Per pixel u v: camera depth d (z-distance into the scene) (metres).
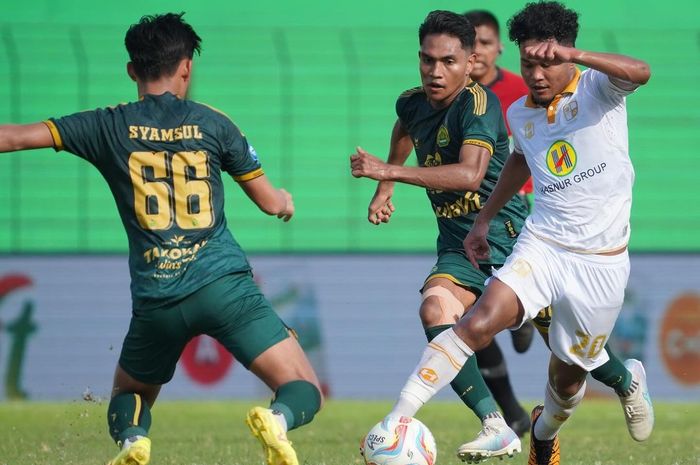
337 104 65.81
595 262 19.22
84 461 24.39
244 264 17.39
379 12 70.56
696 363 51.75
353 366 51.41
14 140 16.58
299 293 51.31
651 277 51.91
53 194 61.50
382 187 25.41
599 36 67.50
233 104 65.25
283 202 18.69
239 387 49.72
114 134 16.97
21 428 34.75
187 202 16.98
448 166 22.12
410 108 25.08
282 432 15.73
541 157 19.58
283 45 66.44
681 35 68.44
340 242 62.12
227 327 17.05
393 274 51.97
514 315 19.17
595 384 50.94
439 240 25.20
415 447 18.59
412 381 19.06
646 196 64.31
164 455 25.83
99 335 50.97
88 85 63.78
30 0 68.81
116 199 17.23
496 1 71.25
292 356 17.25
